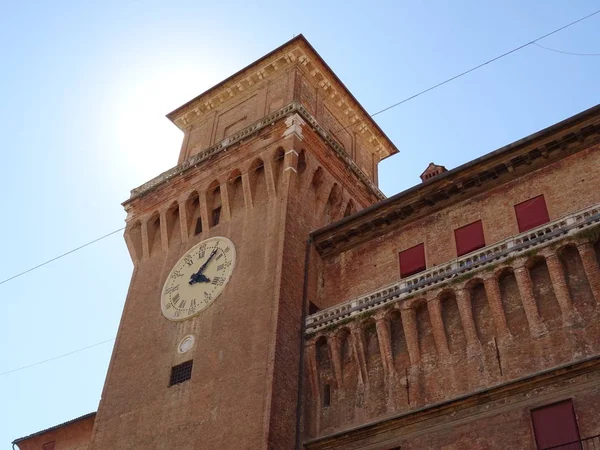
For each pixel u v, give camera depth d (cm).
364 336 3359
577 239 2911
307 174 4125
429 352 3142
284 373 3291
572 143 3319
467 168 3531
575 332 2778
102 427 3666
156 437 3419
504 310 3019
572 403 2628
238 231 4000
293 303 3566
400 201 3725
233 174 4253
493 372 2895
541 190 3316
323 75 5009
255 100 4906
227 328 3581
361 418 3144
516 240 3091
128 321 4084
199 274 3962
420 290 3250
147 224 4456
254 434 3072
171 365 3672
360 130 5359
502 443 2695
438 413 2925
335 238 3897
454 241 3466
